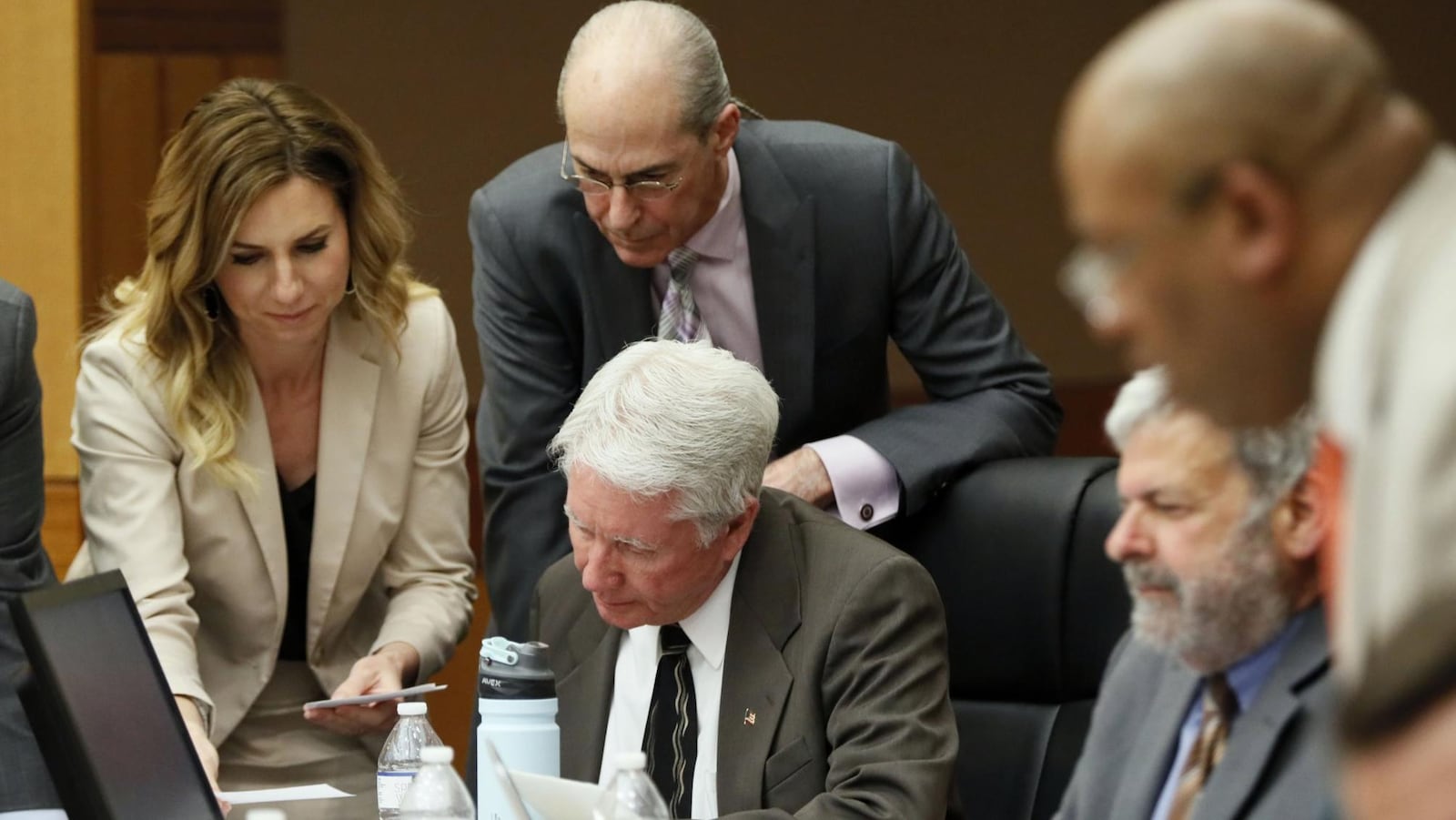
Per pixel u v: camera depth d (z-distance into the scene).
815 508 6.74
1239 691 4.38
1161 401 4.24
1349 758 2.15
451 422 8.49
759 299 8.21
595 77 7.44
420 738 6.45
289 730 8.20
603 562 6.20
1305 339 2.48
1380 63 2.42
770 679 6.28
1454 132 20.05
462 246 17.53
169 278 7.63
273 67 16.48
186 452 7.88
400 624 8.09
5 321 7.12
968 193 19.22
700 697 6.44
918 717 6.07
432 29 17.31
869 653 6.19
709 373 6.18
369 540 8.21
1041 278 19.36
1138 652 4.94
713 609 6.45
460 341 17.44
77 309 12.95
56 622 5.37
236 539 8.02
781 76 18.89
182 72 15.91
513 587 8.40
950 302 8.47
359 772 8.16
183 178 7.52
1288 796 4.13
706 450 6.08
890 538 7.73
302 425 8.19
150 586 7.71
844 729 6.12
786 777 6.18
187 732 6.05
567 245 8.23
